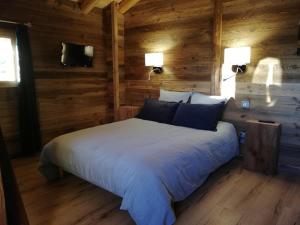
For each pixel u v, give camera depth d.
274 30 3.02
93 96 4.63
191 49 3.83
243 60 3.13
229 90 3.47
